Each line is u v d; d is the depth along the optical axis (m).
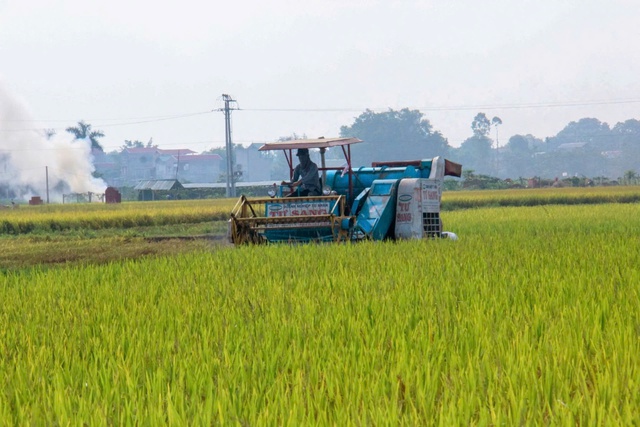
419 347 12.45
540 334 13.52
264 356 12.17
